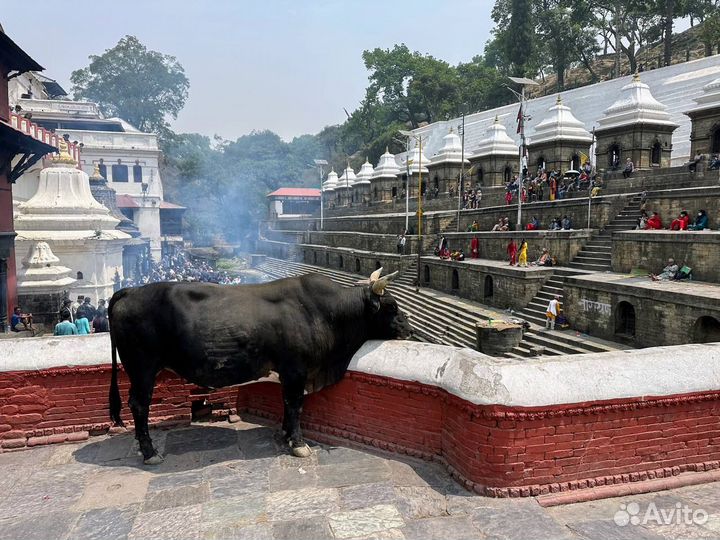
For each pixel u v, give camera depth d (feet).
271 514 15.83
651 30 208.33
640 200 78.89
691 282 56.59
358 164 298.35
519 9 210.59
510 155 136.26
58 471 18.88
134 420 20.07
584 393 16.20
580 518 15.30
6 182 63.93
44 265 71.00
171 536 14.88
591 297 60.54
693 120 90.12
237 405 23.82
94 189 131.34
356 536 14.69
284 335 19.25
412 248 119.85
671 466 17.16
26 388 21.08
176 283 19.48
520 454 16.15
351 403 20.58
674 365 17.26
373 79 279.49
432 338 76.18
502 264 86.22
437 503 16.19
